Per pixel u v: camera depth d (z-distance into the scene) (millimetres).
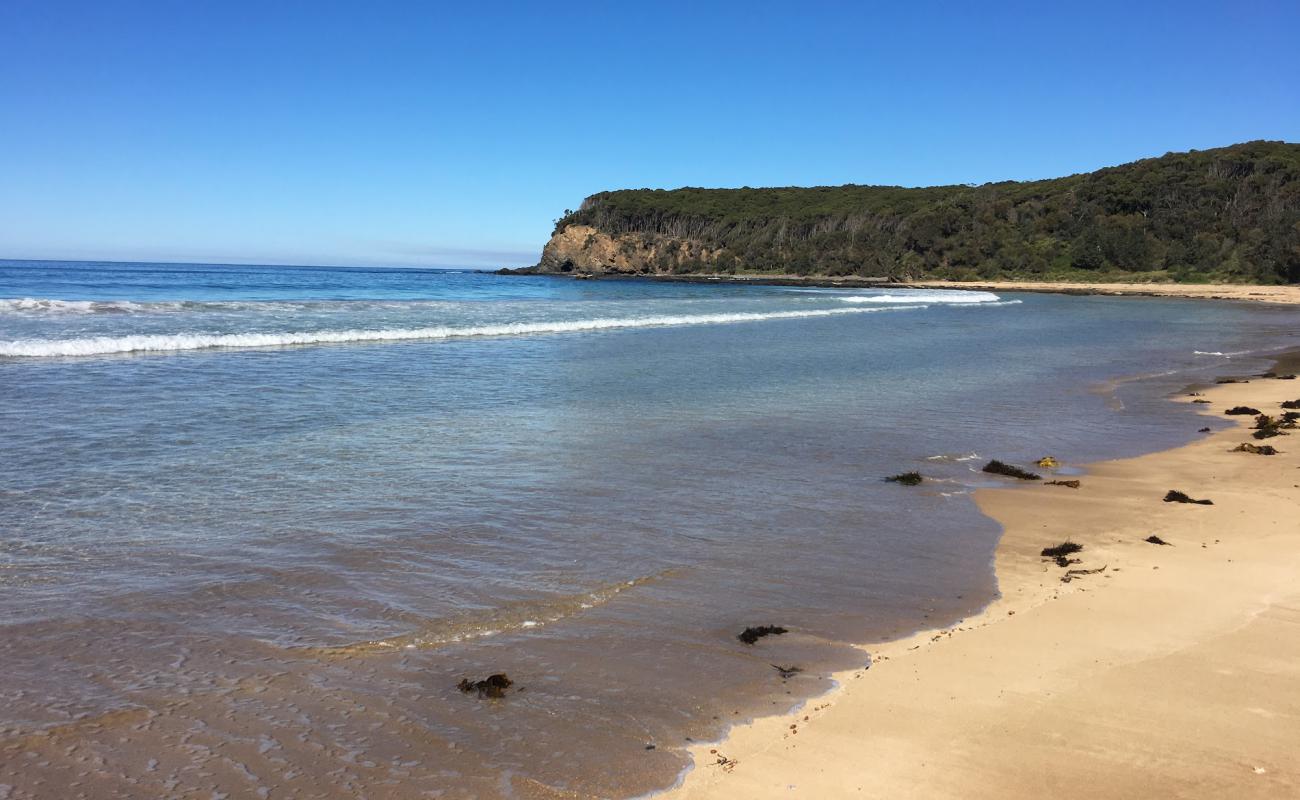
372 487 8531
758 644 5207
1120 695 4461
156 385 13883
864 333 30750
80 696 4340
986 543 7328
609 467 9773
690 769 3807
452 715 4258
